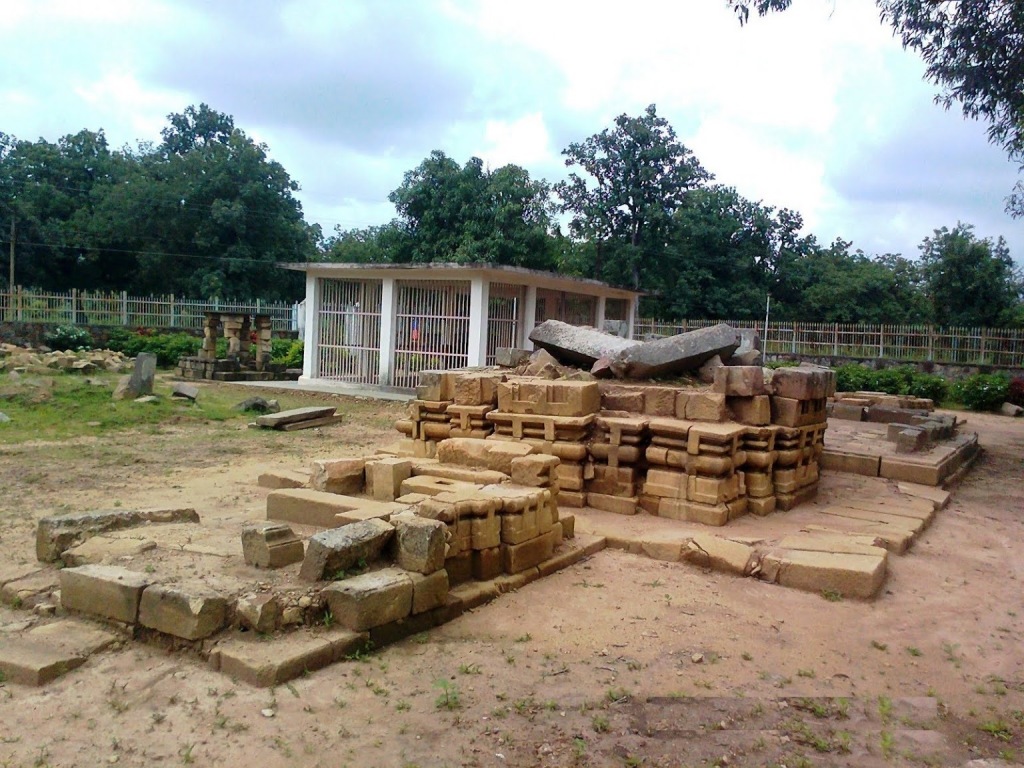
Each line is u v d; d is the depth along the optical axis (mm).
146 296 37812
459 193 30969
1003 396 21125
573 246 38844
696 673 4227
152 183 34875
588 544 6344
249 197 35938
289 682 3803
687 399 7789
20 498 8031
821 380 8359
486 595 5125
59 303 27891
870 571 5500
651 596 5395
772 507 7832
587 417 7781
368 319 20531
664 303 35844
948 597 5680
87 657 4008
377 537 4691
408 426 8992
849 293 34906
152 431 13125
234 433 13305
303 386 20312
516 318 19828
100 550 5168
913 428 11125
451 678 4000
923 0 12633
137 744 3271
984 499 9531
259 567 4801
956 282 33625
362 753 3271
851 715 3836
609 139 36094
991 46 12680
